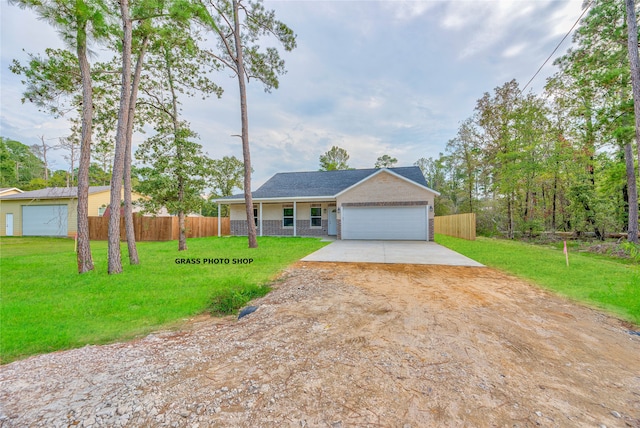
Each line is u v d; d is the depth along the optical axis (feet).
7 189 76.48
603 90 39.70
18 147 115.75
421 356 9.06
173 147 36.76
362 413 6.33
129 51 24.26
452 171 109.29
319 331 11.21
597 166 51.72
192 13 28.35
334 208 59.67
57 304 15.25
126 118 24.18
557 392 7.24
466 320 12.30
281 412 6.38
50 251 39.27
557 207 59.72
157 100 38.50
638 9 34.12
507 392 7.20
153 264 26.73
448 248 38.27
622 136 33.14
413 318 12.53
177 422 6.10
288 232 61.67
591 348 9.84
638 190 46.44
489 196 85.56
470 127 86.63
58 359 9.59
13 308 14.46
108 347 10.60
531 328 11.53
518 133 62.28
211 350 9.85
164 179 34.88
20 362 9.46
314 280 20.08
